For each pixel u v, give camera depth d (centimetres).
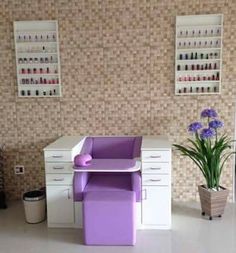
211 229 304
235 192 386
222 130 357
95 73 360
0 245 283
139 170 301
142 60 354
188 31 348
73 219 313
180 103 358
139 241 286
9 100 370
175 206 358
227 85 350
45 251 272
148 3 344
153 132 365
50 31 357
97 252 269
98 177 338
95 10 349
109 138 356
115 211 276
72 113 369
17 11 354
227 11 338
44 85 365
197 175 366
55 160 307
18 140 377
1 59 363
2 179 369
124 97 362
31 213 324
